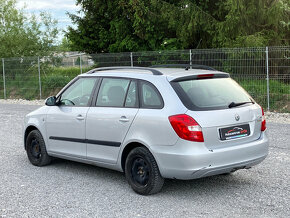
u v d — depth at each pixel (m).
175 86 5.82
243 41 19.41
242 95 6.21
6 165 8.03
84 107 6.88
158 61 17.48
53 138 7.43
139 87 6.17
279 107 14.81
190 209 5.39
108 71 6.88
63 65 21.78
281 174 6.91
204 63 16.31
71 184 6.69
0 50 27.44
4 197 6.13
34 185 6.69
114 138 6.31
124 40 24.66
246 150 5.81
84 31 28.12
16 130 12.16
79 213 5.39
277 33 20.33
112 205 5.64
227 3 19.34
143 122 5.88
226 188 6.24
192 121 5.50
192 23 21.11
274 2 19.16
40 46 28.11
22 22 28.62
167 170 5.64
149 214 5.27
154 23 22.86
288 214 5.15
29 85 22.94
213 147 5.60
